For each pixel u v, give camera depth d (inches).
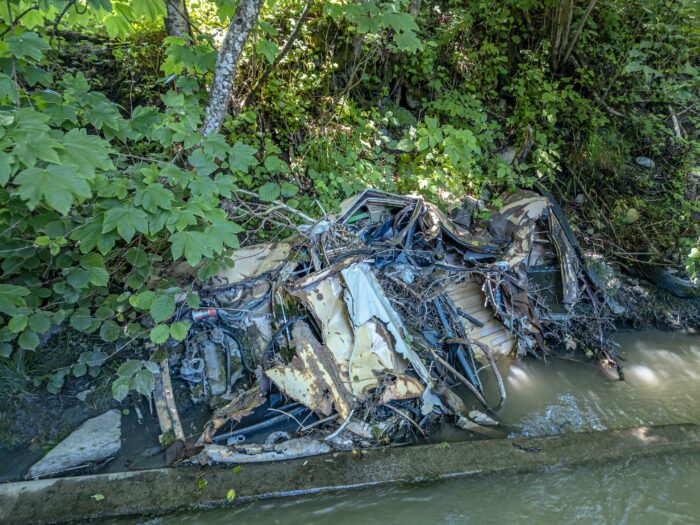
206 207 95.2
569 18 238.8
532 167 219.8
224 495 96.0
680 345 179.9
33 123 68.1
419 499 101.0
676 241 217.5
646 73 219.1
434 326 150.2
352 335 126.4
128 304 125.5
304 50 189.8
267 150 161.3
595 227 230.8
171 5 132.6
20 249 99.3
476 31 256.2
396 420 118.4
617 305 189.9
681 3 230.4
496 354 156.9
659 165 254.7
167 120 107.0
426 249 167.6
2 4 95.5
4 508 89.2
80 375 116.7
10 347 105.7
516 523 98.0
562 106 236.2
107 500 92.8
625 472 112.3
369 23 121.6
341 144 189.9
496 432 125.6
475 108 227.8
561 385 150.6
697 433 126.1
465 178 207.2
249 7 117.7
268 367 124.8
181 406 119.7
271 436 112.4
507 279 167.5
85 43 176.6
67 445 106.0
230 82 127.2
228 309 132.1
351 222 160.9
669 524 99.9
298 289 127.8
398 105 233.1
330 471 103.8
